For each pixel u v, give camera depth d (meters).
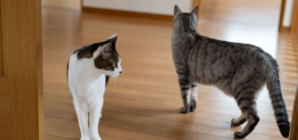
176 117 2.41
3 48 1.59
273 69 1.90
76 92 1.75
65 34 4.64
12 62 1.60
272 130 2.27
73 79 1.72
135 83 3.02
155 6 5.99
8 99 1.67
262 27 5.73
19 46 1.57
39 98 1.66
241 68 2.00
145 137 2.12
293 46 4.55
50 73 3.13
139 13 6.09
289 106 2.66
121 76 3.16
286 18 5.37
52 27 5.00
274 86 1.85
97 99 1.80
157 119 2.36
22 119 1.69
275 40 4.86
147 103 2.62
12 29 1.55
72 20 5.55
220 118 2.42
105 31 4.95
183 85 2.37
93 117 1.87
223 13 6.85
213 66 2.13
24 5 1.51
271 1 8.59
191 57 2.26
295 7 5.19
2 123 1.72
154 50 4.11
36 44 1.56
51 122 2.23
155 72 3.35
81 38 4.48
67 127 2.18
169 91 2.89
